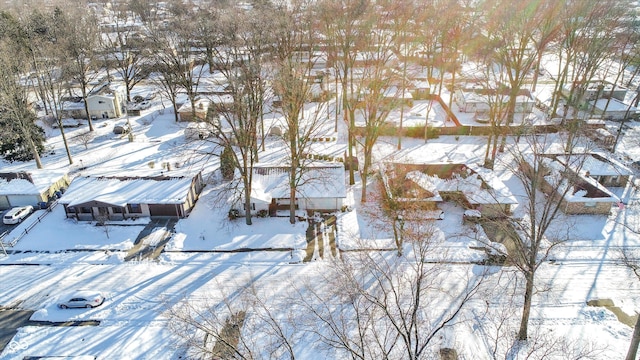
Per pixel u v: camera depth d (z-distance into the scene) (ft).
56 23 251.80
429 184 143.23
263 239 128.47
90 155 179.01
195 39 279.08
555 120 197.98
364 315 91.56
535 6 192.24
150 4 401.08
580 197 134.21
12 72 168.45
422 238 102.58
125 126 202.49
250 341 93.76
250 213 136.98
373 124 141.90
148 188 139.33
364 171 141.08
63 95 225.35
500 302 104.17
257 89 142.10
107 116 217.56
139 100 235.20
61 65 200.85
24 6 359.25
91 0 467.93
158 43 221.46
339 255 121.19
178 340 95.14
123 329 98.43
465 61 262.47
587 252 120.06
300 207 142.31
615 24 205.05
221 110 139.54
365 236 128.47
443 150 179.52
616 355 90.17
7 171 154.10
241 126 126.00
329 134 191.52
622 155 173.58
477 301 104.53
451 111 202.69
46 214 141.69
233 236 129.80
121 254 122.11
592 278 111.14
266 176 145.28
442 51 218.59
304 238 128.67
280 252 123.24
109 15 401.08
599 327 97.19
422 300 104.22
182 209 137.08
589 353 88.63
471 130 193.47
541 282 109.50
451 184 145.48
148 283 111.75
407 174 145.28
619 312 101.40
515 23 181.88
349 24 187.52
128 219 137.90
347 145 181.78
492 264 116.16
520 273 111.75
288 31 195.93
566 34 192.34
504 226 98.73
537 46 185.47
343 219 136.98
